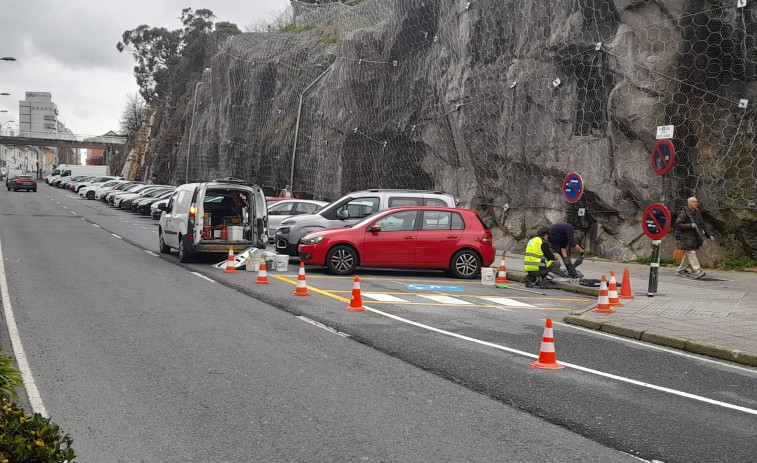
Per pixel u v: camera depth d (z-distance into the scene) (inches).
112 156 4621.1
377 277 616.7
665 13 719.7
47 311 405.4
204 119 2342.5
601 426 222.5
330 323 386.3
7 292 471.8
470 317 422.0
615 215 780.0
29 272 579.2
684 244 627.5
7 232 993.5
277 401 242.1
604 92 784.3
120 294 476.4
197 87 2503.7
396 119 1170.6
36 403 234.7
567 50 826.8
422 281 600.7
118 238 967.0
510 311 453.7
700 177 702.5
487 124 943.7
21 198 2166.6
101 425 214.8
